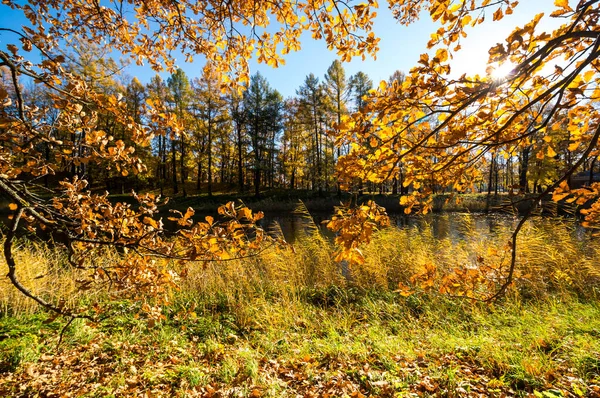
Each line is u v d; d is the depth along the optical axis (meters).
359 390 3.19
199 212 22.95
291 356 3.96
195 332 4.59
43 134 1.89
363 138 1.89
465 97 1.66
